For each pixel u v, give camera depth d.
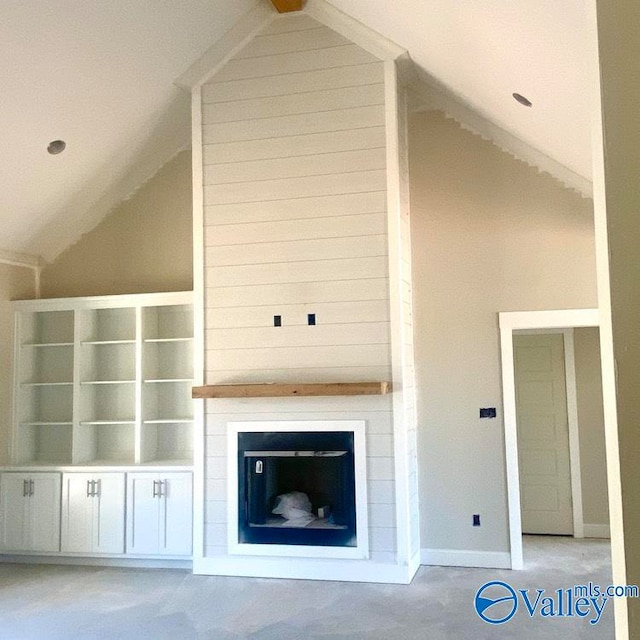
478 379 5.38
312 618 4.16
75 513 5.52
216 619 4.16
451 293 5.47
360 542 4.93
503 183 5.41
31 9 3.92
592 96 1.09
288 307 5.22
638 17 1.03
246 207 5.36
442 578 4.98
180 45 5.09
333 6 5.17
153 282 6.13
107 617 4.22
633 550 0.97
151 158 6.11
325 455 5.02
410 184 5.61
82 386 5.89
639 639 0.96
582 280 5.22
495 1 3.29
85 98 4.91
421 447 5.45
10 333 6.04
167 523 5.36
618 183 1.01
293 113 5.31
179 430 6.02
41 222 5.94
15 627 4.05
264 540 5.13
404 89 5.58
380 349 5.02
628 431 0.98
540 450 6.62
